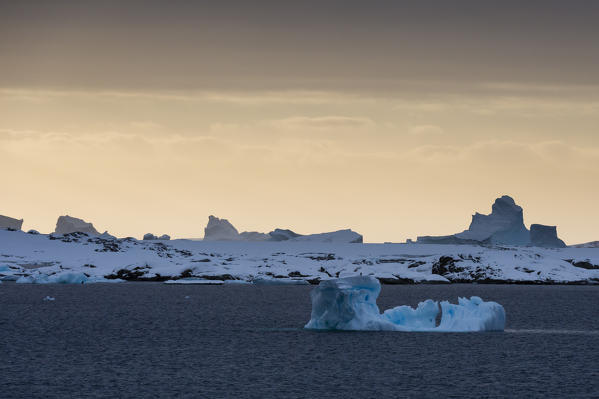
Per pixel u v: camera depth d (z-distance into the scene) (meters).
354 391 116.00
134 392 113.75
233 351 154.50
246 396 112.00
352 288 179.62
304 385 120.00
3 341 170.00
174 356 148.12
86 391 114.06
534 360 144.38
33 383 119.56
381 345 160.00
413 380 124.44
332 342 164.62
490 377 127.31
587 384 122.12
